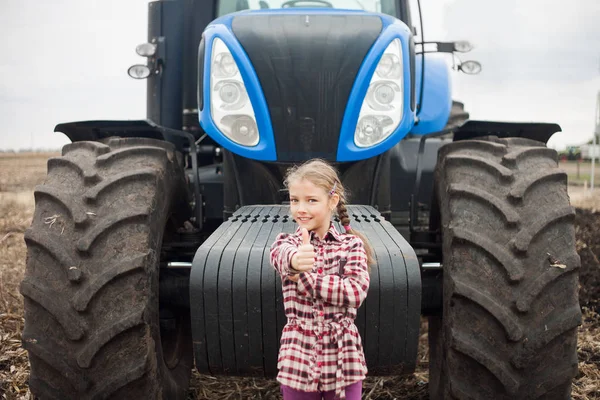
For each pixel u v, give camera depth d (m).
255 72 3.25
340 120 3.24
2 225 8.01
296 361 2.26
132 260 2.68
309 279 2.20
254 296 2.57
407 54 3.30
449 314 2.75
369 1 4.23
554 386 2.68
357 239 2.33
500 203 2.79
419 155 3.58
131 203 2.82
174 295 3.32
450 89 5.11
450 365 2.73
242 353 2.63
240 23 3.35
